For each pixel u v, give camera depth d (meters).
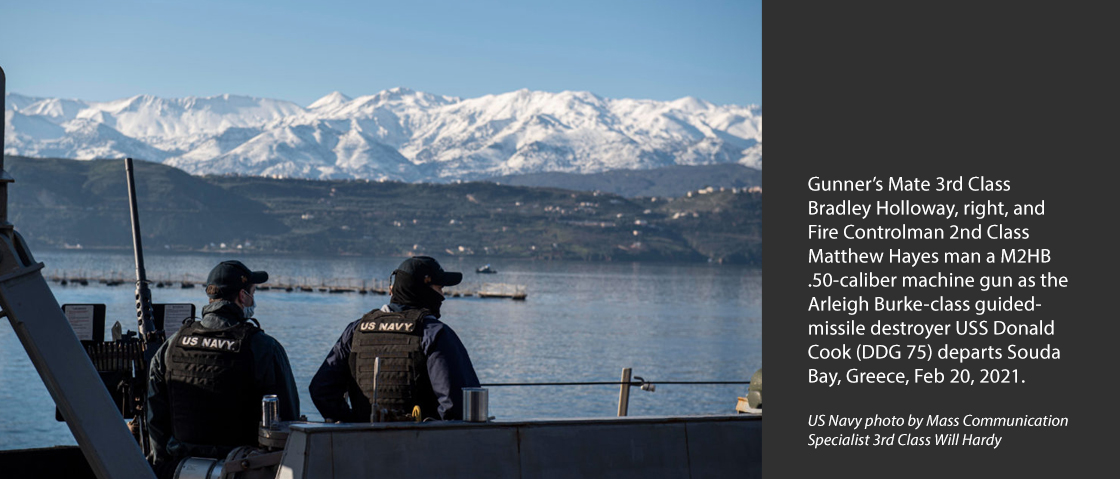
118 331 7.35
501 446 5.51
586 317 194.25
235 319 6.30
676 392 92.19
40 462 6.25
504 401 80.06
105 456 5.23
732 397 89.88
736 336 161.00
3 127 5.40
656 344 143.12
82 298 191.12
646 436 5.98
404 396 6.15
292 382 6.37
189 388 6.07
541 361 116.88
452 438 5.40
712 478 6.14
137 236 7.72
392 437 5.26
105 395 5.35
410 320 6.25
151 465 6.10
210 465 5.84
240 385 6.06
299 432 5.14
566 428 5.75
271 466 5.48
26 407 62.84
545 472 5.57
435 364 6.10
